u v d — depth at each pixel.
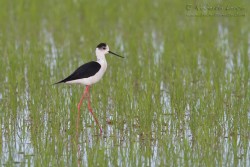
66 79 12.81
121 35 20.75
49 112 12.97
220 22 22.58
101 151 10.48
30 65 16.44
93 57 17.36
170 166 10.28
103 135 12.19
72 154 10.80
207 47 18.53
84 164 10.55
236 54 18.17
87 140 11.50
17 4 24.59
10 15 23.42
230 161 10.49
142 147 11.29
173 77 15.73
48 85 14.80
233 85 15.16
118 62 16.83
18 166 10.42
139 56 18.12
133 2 25.28
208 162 10.23
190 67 16.62
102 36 19.55
